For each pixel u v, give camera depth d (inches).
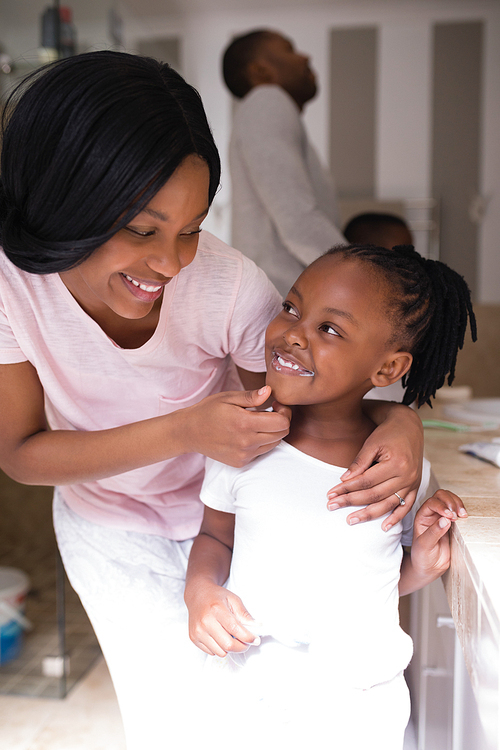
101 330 31.1
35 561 94.4
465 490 32.4
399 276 30.6
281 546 29.3
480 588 21.3
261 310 34.0
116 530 37.7
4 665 72.7
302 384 30.0
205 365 36.5
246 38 62.7
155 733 33.0
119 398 34.7
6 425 32.2
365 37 126.6
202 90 129.8
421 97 125.4
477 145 124.0
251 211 58.1
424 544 28.2
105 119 23.2
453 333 33.4
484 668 20.7
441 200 124.9
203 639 28.2
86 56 25.1
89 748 59.8
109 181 23.2
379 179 127.0
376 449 29.3
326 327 29.5
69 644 75.5
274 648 29.6
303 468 30.7
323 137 128.7
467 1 121.9
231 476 31.4
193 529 39.6
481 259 123.9
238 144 58.1
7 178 25.8
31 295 29.7
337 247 31.9
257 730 29.4
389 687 29.7
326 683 28.9
